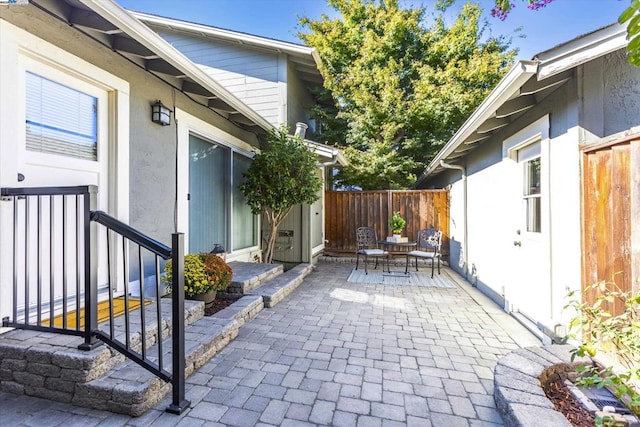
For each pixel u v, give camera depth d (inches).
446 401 83.5
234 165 227.3
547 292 123.0
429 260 301.9
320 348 115.0
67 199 111.6
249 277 177.8
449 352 113.3
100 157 122.8
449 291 202.2
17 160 93.7
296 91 340.5
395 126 386.0
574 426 70.7
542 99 126.4
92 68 115.1
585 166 102.5
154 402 78.4
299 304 171.0
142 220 139.0
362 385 90.6
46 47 100.0
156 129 147.4
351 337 125.9
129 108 131.8
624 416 71.8
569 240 110.1
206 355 102.6
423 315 154.3
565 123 111.3
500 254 169.2
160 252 76.5
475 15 398.6
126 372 81.2
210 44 297.7
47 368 78.4
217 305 145.6
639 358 71.1
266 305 163.6
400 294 193.8
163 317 106.1
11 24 90.7
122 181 127.7
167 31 296.8
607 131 101.7
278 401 82.0
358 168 388.5
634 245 83.4
